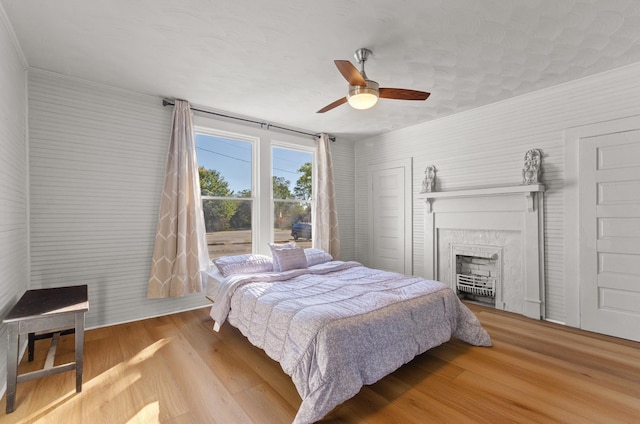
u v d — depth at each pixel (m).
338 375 1.68
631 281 2.68
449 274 4.05
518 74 2.86
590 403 1.80
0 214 1.94
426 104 3.59
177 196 3.33
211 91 3.23
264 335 2.11
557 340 2.70
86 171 2.95
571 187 3.00
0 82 1.95
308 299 2.22
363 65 2.46
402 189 4.58
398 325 2.08
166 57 2.55
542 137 3.19
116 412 1.75
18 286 2.39
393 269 4.72
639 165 2.63
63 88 2.85
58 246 2.81
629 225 2.69
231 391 1.96
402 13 2.01
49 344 2.62
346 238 5.19
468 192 3.66
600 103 2.83
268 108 3.73
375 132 4.79
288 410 1.78
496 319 3.24
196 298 3.62
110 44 2.35
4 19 2.00
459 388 1.98
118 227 3.11
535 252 3.22
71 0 1.85
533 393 1.91
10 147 2.19
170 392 1.94
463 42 2.34
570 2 1.91
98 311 3.01
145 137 3.28
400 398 1.88
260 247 4.12
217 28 2.16
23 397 1.88
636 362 2.29
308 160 4.81
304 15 2.02
